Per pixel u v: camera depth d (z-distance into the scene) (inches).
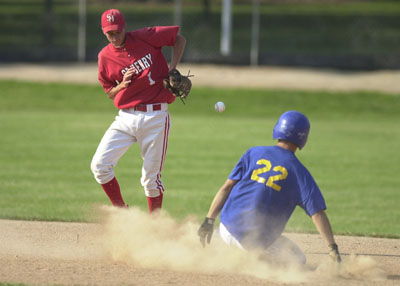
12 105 2861.7
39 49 3732.8
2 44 3949.3
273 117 2763.3
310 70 3612.2
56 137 2126.0
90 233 925.2
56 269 697.0
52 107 2864.2
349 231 1037.8
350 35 4480.8
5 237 885.2
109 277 665.0
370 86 3321.9
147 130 829.8
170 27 832.9
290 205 669.9
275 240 692.1
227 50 3661.4
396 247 900.6
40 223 1003.3
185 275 680.4
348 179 1574.8
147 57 818.8
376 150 2022.6
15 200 1242.0
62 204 1210.6
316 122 2664.9
